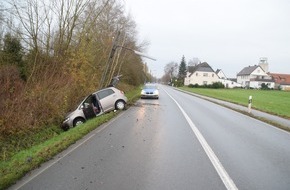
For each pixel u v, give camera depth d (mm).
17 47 21656
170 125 13750
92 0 27609
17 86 15273
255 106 25734
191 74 109938
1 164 7773
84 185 6055
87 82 23469
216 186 6066
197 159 8016
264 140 10898
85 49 23766
